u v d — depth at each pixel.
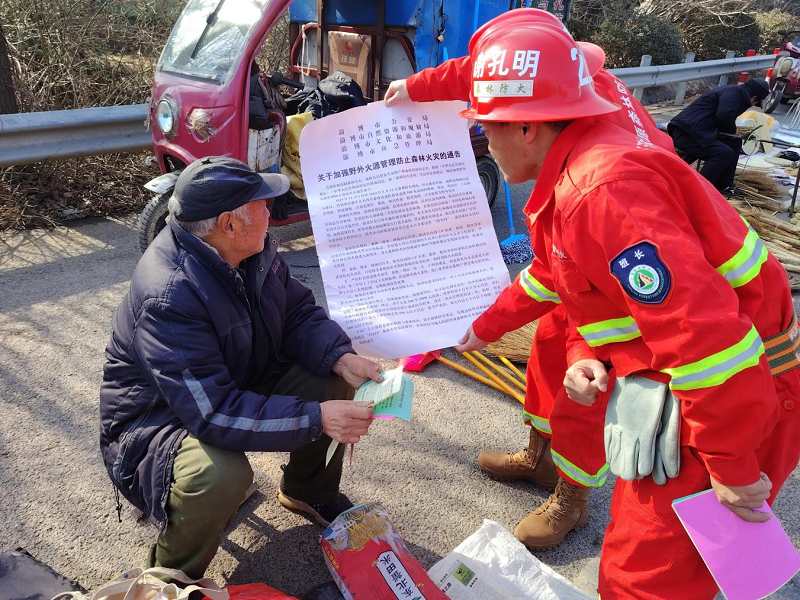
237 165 1.71
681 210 1.33
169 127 3.77
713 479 1.39
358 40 4.78
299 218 4.18
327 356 2.01
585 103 1.46
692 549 1.51
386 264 1.99
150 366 1.69
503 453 2.59
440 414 2.98
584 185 1.35
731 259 1.39
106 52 6.07
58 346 3.22
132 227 4.70
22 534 2.19
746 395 1.25
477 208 2.00
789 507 2.55
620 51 11.20
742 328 1.25
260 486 2.49
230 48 3.68
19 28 5.38
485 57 1.52
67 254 4.22
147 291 1.71
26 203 4.70
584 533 2.37
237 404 1.71
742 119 7.53
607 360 1.65
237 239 1.75
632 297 1.30
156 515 1.75
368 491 2.49
